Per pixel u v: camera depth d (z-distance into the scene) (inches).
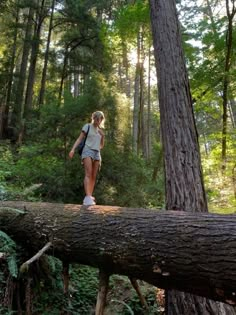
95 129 235.1
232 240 100.3
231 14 384.8
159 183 442.9
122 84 1003.9
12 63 864.9
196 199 177.3
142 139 724.7
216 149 374.9
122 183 337.4
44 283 177.2
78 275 220.4
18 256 161.3
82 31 781.9
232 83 398.3
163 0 223.8
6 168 339.3
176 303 156.4
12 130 749.9
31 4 759.7
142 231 121.5
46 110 351.9
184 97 200.4
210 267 100.9
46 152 344.2
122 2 785.6
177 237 111.4
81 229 139.5
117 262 126.6
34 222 157.9
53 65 839.7
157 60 213.0
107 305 208.4
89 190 224.7
